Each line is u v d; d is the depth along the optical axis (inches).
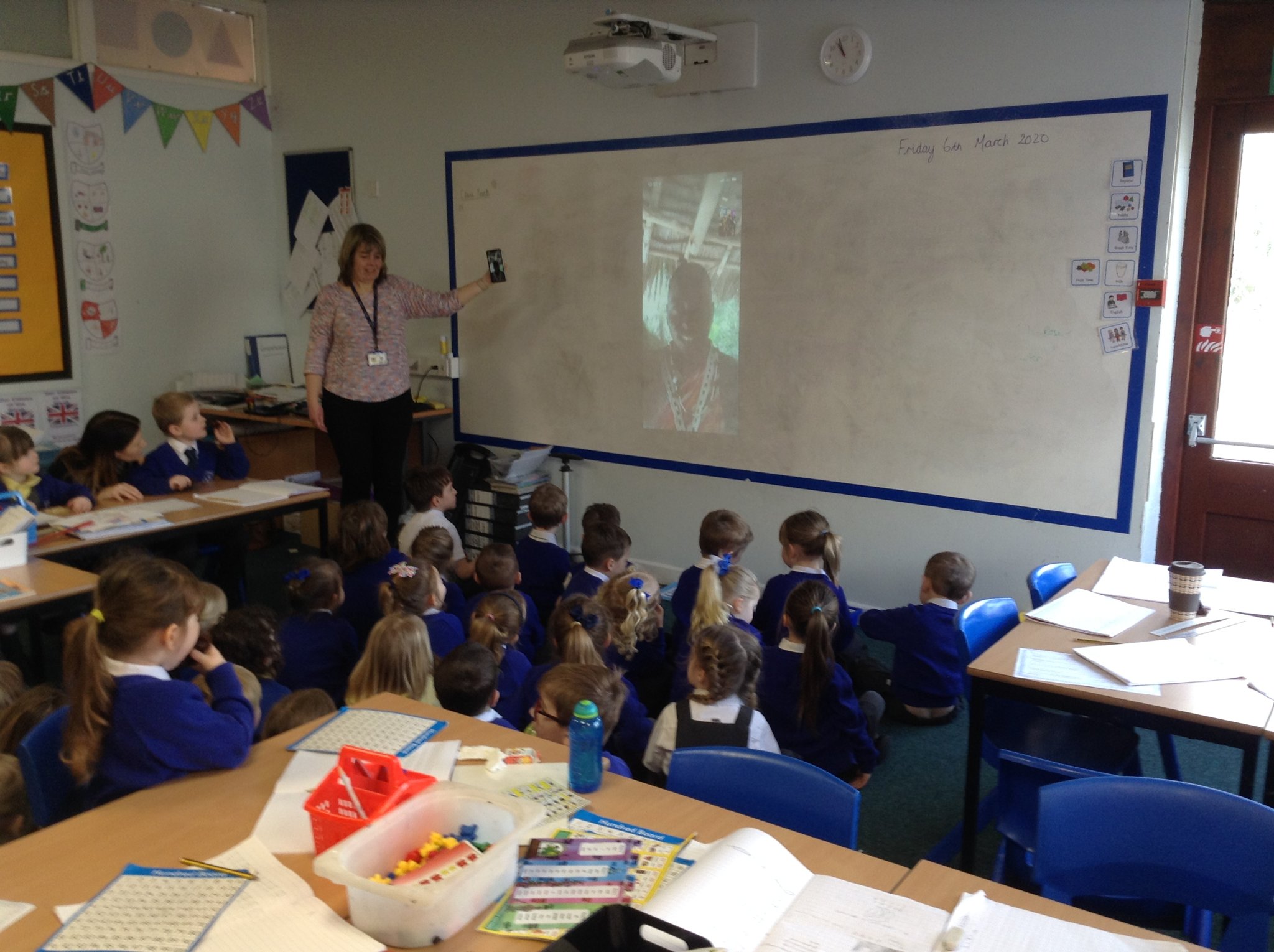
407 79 209.9
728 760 65.4
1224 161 139.6
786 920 48.9
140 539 131.0
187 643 67.4
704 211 172.7
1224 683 82.5
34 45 199.0
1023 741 95.2
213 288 233.8
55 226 204.2
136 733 63.7
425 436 222.8
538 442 204.5
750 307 170.7
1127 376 138.9
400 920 47.8
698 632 103.8
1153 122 131.9
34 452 137.2
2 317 198.5
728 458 178.5
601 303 189.2
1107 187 136.3
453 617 113.6
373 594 129.9
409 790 55.4
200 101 225.6
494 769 65.9
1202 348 145.3
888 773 118.0
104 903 50.8
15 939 48.3
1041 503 148.5
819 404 166.2
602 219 185.8
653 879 53.4
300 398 210.4
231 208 234.8
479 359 209.6
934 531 158.7
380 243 173.9
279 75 234.5
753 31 160.9
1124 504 141.9
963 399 152.3
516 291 201.0
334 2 218.7
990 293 147.5
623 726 94.3
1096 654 88.8
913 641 125.6
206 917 49.5
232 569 160.7
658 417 185.9
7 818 73.1
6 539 115.4
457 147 204.8
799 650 102.1
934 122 147.9
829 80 156.1
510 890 52.6
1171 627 95.7
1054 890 59.4
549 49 187.0
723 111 168.1
